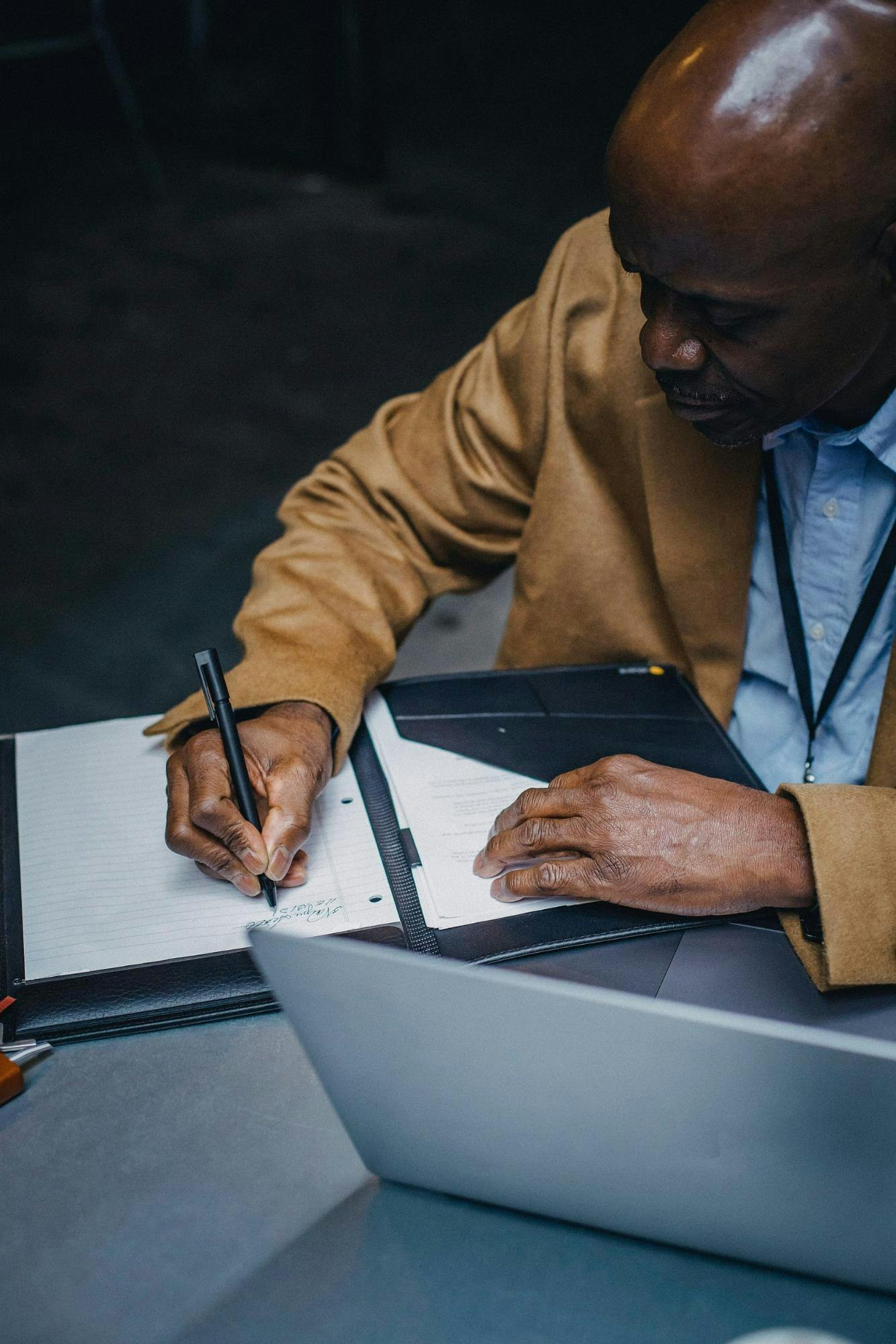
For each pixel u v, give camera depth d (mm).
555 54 5668
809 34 659
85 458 2967
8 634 2426
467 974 511
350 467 1174
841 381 768
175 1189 617
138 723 974
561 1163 570
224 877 793
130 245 3975
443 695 1008
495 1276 575
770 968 744
